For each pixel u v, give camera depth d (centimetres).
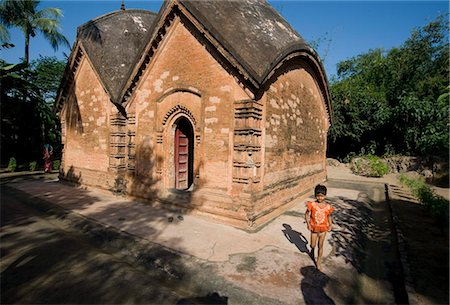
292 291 367
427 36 1991
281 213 761
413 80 2003
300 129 935
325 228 438
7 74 1423
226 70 645
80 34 1050
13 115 1709
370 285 427
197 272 418
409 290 382
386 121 1936
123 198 903
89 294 376
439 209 657
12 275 423
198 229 602
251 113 606
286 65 772
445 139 1112
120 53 1049
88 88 1066
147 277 430
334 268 440
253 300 354
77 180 1115
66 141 1223
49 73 2203
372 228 715
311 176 1098
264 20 826
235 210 616
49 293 376
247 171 608
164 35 776
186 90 727
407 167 1755
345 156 2317
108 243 551
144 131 852
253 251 491
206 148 682
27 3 1752
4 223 682
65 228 657
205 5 691
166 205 765
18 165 1800
